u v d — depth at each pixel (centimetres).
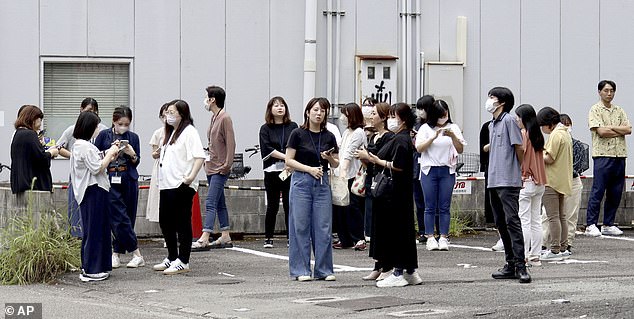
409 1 1966
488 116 2017
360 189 1480
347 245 1562
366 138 1480
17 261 1240
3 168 1792
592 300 1009
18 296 1124
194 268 1327
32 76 1827
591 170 2066
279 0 1905
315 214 1198
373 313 955
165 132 1283
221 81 1891
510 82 2031
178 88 1873
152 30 1864
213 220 1525
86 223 1212
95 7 1847
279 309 988
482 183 1817
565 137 1374
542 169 1309
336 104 1925
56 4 1834
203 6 1880
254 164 1895
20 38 1820
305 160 1184
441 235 1538
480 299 1028
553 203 1390
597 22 2073
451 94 1981
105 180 1223
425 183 1522
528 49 2041
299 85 1919
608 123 1780
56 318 969
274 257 1448
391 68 1947
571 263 1373
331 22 1925
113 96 1870
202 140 1880
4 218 1355
